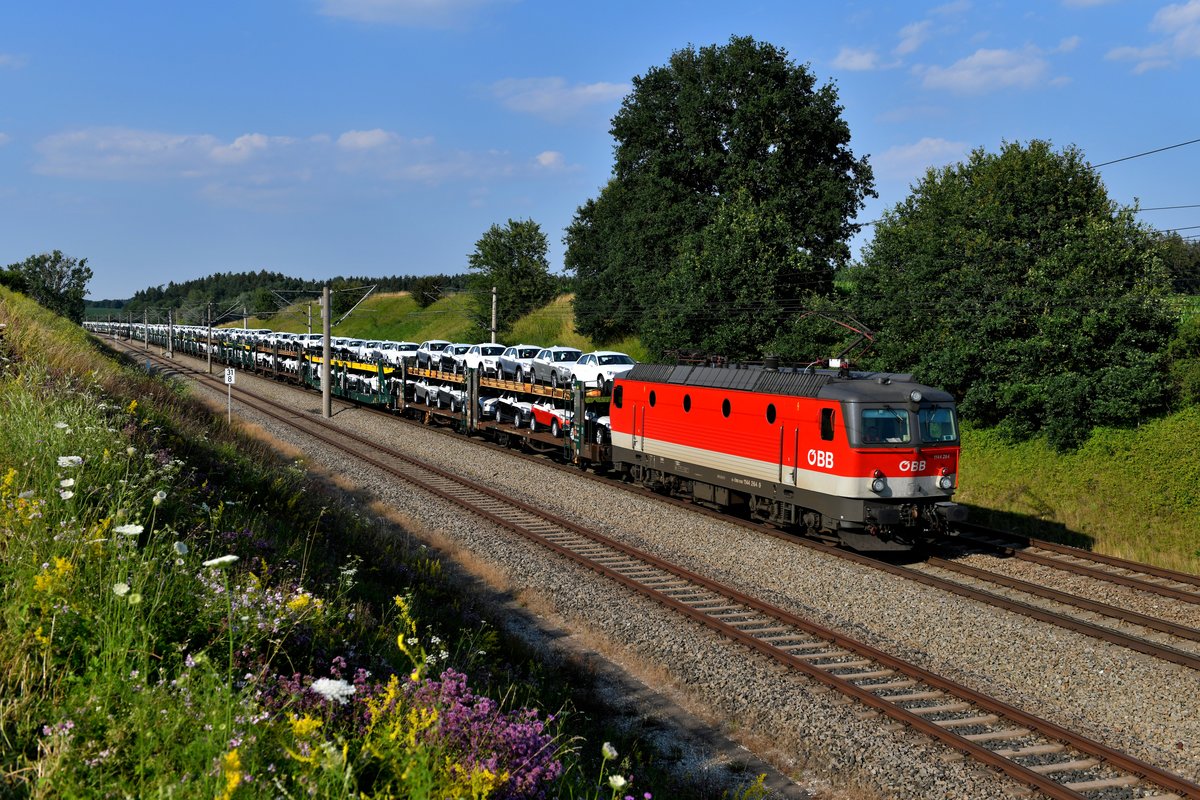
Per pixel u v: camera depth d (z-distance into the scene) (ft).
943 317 83.76
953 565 49.14
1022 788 24.48
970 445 80.53
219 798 10.34
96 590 16.34
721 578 46.16
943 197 98.94
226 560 16.12
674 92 133.80
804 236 122.11
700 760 26.27
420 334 255.70
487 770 13.55
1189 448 64.44
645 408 69.46
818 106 123.13
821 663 33.73
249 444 66.59
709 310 114.93
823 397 50.96
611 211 171.53
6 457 22.85
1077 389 70.74
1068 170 82.84
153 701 13.08
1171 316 73.72
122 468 25.22
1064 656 35.09
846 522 49.78
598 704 29.25
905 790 24.53
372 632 24.90
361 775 13.79
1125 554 56.24
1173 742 28.02
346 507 51.80
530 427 89.04
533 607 40.70
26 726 12.93
